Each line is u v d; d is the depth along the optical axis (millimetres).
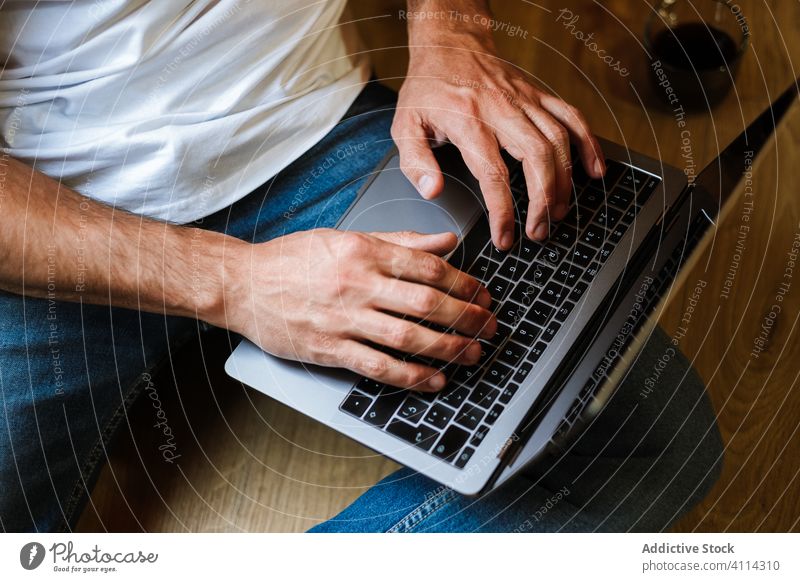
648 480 699
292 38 724
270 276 663
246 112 717
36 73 695
